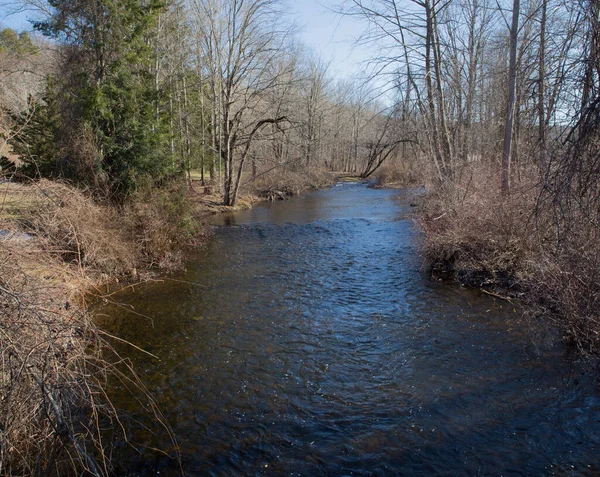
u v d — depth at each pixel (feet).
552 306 24.17
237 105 94.12
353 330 25.43
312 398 18.44
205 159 82.38
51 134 47.78
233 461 14.71
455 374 20.04
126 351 23.00
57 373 12.32
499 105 55.36
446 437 15.69
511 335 23.73
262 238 53.98
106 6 41.70
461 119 54.19
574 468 13.99
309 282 35.12
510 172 35.32
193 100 79.87
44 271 18.54
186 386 19.48
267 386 19.44
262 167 105.70
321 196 100.94
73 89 43.29
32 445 13.41
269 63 76.23
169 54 69.31
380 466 14.37
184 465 14.51
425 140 57.36
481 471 14.02
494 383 19.12
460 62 55.72
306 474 14.10
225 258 43.75
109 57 43.34
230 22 71.56
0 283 12.70
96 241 33.55
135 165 42.24
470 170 43.39
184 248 45.85
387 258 42.47
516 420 16.51
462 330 24.80
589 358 20.20
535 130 25.98
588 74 14.75
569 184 15.53
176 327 26.14
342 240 51.85
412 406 17.62
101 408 17.29
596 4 14.79
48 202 28.68
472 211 35.06
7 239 16.94
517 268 30.45
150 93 45.60
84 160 39.47
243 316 27.89
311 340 24.18
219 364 21.52
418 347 22.91
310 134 131.44
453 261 36.63
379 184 121.60
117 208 40.29
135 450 15.20
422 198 60.59
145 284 34.63
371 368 20.90
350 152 188.44
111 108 42.29
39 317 12.26
